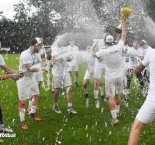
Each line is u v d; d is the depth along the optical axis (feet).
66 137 23.89
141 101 36.73
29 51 25.54
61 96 38.45
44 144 22.50
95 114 30.66
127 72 37.29
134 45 39.45
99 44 34.12
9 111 31.40
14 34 138.62
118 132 25.11
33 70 25.36
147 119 17.44
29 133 24.82
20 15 142.31
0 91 42.50
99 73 33.63
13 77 23.52
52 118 29.17
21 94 25.66
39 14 142.61
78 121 28.22
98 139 23.49
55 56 29.94
